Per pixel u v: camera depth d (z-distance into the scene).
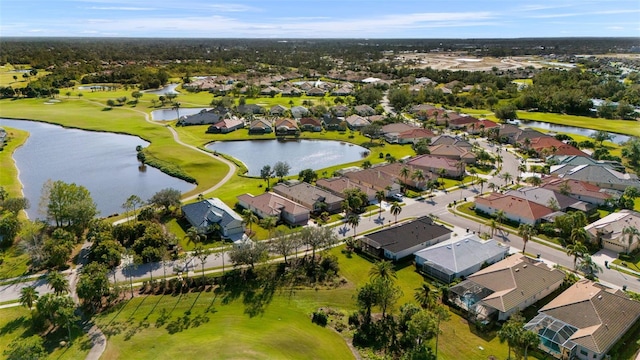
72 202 111.88
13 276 89.88
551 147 182.00
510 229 114.94
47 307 71.75
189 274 90.19
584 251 91.81
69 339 70.31
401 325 73.06
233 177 155.00
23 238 102.12
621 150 187.75
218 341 70.12
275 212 117.38
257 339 70.81
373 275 91.06
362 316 77.31
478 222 119.56
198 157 176.62
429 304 78.38
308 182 146.88
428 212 126.38
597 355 65.44
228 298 82.75
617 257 99.69
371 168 154.38
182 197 134.88
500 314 75.50
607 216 119.19
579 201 130.12
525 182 152.00
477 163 175.25
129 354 67.12
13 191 139.50
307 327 74.50
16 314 77.06
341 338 71.94
